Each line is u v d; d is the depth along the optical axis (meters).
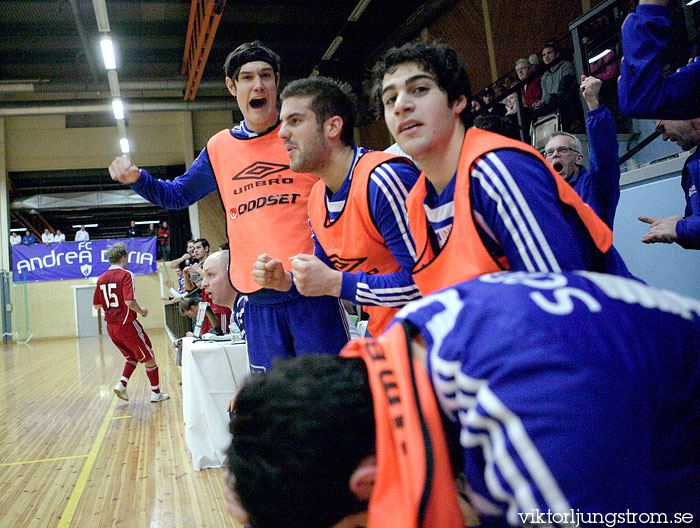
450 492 0.43
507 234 0.82
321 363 0.50
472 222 0.85
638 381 0.42
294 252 1.58
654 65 1.15
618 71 3.81
